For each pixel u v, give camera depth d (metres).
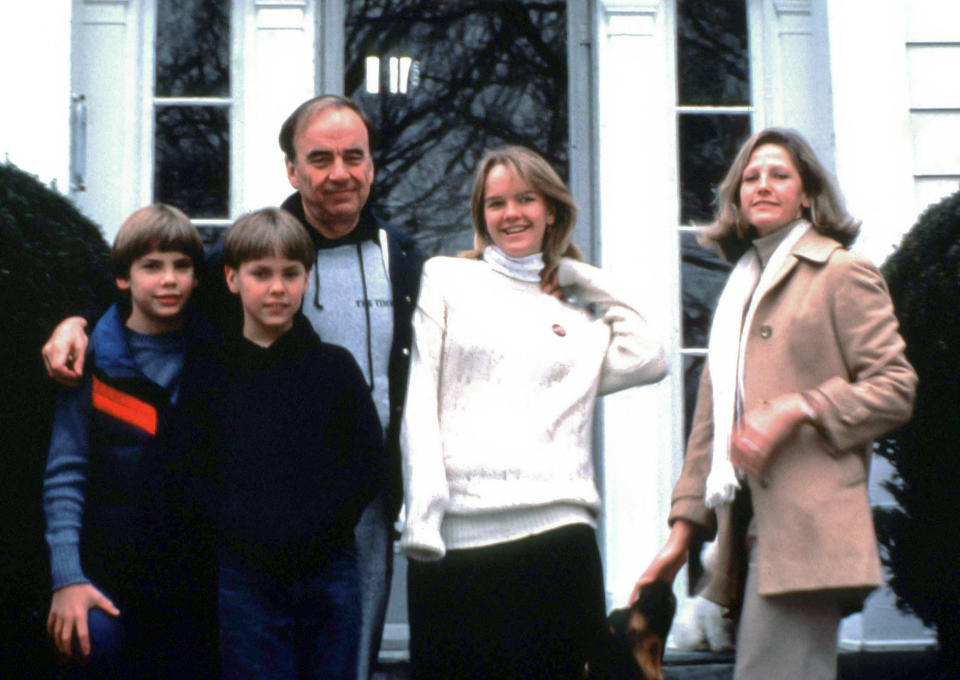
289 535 4.68
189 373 4.88
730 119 8.55
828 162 8.27
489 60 8.71
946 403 6.40
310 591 4.77
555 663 4.78
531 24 8.73
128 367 5.05
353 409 4.86
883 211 8.09
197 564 4.90
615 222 8.42
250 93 8.31
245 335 4.96
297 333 4.89
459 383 4.99
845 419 4.62
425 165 8.66
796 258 4.94
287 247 4.81
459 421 4.95
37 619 5.98
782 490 4.72
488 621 4.80
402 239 5.35
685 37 8.57
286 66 8.34
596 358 5.09
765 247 5.10
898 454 6.82
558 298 5.19
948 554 6.55
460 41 8.70
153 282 5.03
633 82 8.48
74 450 5.01
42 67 7.69
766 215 5.06
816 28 8.43
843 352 4.83
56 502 4.95
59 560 4.87
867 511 4.70
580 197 8.55
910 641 7.86
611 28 8.48
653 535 8.21
